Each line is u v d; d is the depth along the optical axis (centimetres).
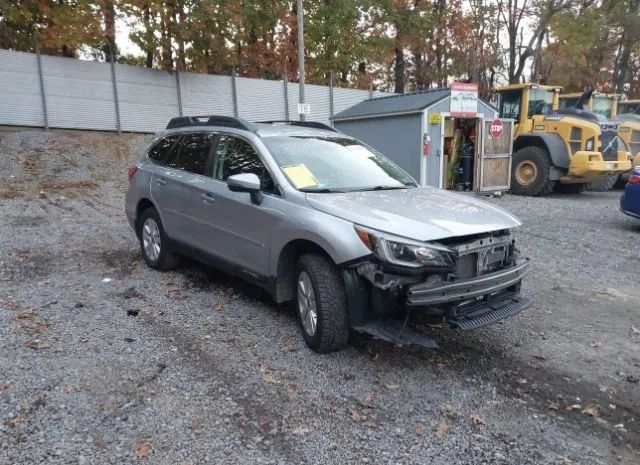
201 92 2020
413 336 372
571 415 345
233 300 530
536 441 314
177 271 627
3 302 504
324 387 365
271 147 485
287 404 343
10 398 335
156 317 481
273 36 2431
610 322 507
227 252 501
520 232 925
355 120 1483
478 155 1390
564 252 783
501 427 327
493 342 453
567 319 512
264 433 312
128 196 669
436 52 2658
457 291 370
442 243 377
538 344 452
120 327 456
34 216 900
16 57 1606
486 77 2728
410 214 396
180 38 1877
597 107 1864
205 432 310
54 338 427
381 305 372
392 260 359
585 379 393
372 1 2373
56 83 1689
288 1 2273
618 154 1423
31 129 1656
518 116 1523
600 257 758
